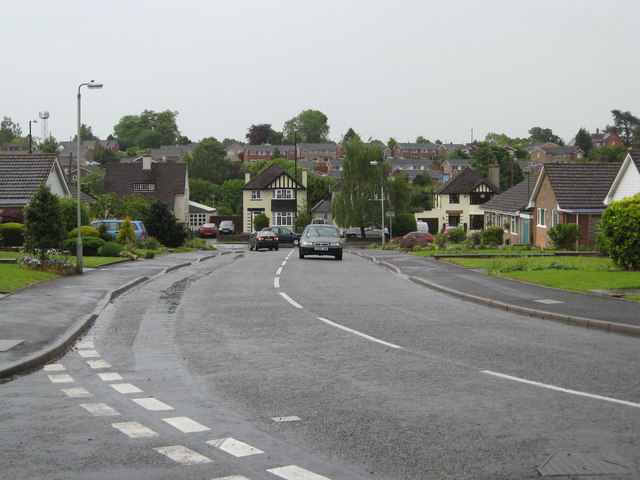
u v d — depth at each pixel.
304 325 13.55
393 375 9.14
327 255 38.94
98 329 13.16
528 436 6.47
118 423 7.04
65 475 5.55
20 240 34.31
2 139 179.75
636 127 171.38
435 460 5.86
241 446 6.29
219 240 77.19
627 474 5.52
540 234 49.75
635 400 7.73
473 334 12.47
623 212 22.91
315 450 6.16
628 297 16.77
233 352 10.88
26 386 8.70
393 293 19.34
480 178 86.88
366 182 75.75
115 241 38.94
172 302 17.28
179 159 169.25
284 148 183.50
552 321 14.07
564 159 164.62
